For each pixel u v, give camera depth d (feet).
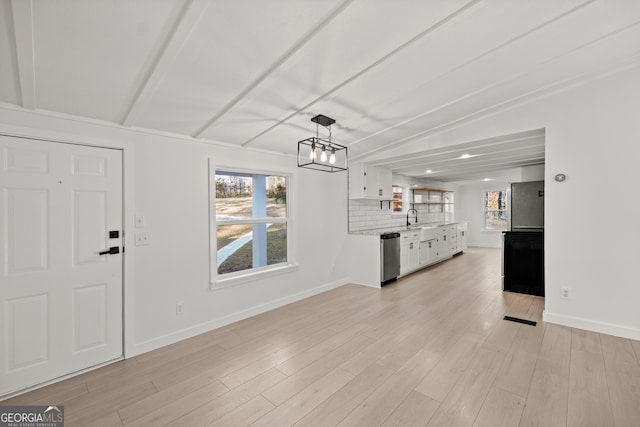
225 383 6.59
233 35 4.83
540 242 12.80
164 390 6.36
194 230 9.30
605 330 8.75
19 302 6.38
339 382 6.54
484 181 27.25
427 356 7.64
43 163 6.63
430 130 11.50
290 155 12.45
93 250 7.34
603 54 7.31
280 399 5.98
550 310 9.74
